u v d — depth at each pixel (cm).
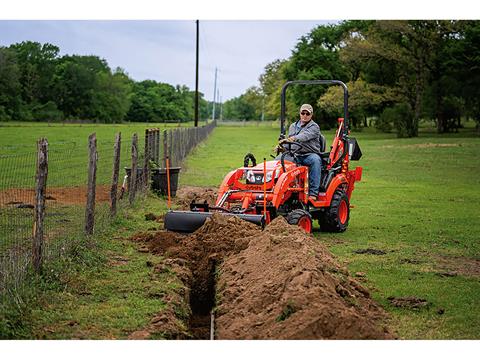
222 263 903
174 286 816
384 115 6950
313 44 8038
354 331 608
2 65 10200
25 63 11325
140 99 14838
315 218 1275
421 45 5856
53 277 812
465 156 3422
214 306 797
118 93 12794
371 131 8012
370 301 761
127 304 743
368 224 1379
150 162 1736
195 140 3988
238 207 1134
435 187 2122
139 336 642
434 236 1230
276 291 693
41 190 808
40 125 7769
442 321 718
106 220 1199
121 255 991
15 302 688
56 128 6769
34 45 11825
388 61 6359
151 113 14850
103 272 876
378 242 1169
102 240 1070
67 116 11794
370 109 7525
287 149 1212
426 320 721
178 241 1041
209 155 3494
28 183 1714
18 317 662
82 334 648
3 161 2233
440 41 5922
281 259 776
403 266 977
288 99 8219
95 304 740
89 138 1048
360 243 1160
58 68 11844
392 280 891
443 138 5272
